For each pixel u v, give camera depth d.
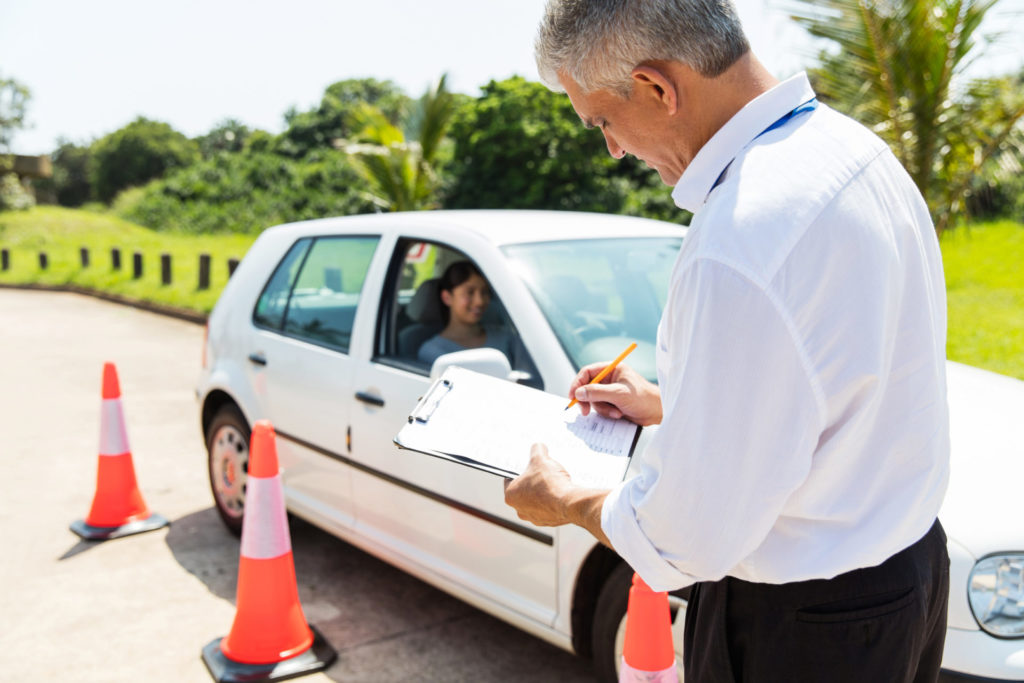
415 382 2.96
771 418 1.03
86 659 3.05
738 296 1.02
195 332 11.40
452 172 19.86
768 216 1.03
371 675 2.94
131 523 4.25
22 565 3.85
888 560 1.17
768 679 1.20
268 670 2.89
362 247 3.48
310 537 4.18
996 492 2.03
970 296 10.75
